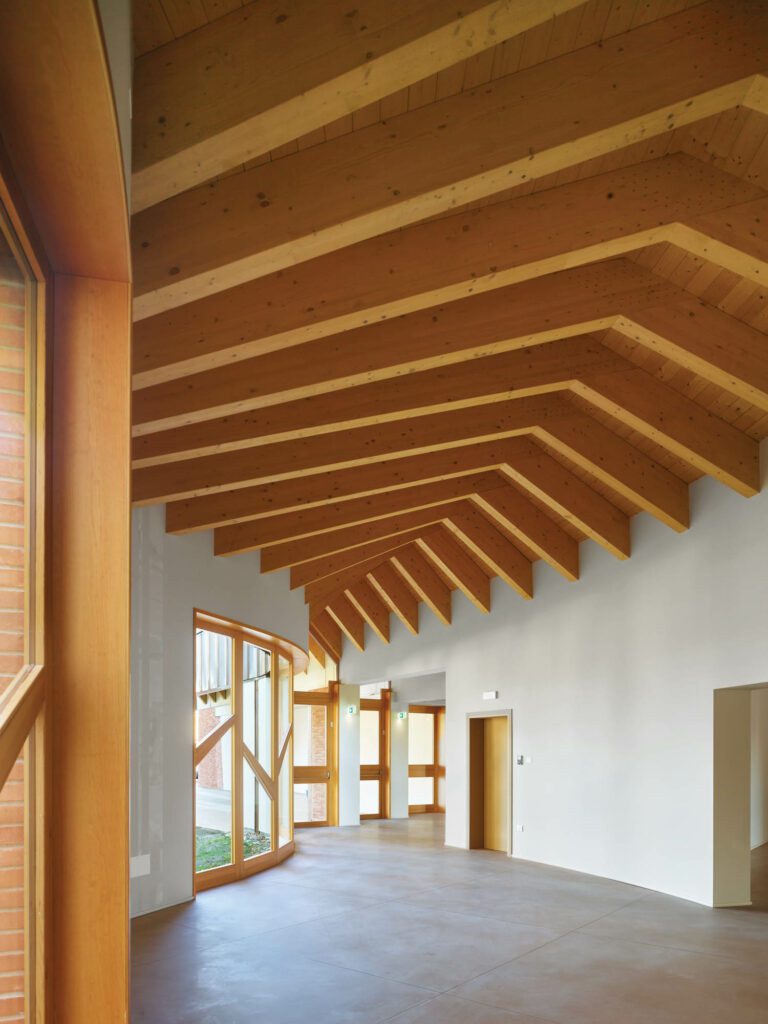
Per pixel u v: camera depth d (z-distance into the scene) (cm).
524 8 297
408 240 472
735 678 770
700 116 385
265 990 527
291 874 962
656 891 865
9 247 196
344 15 312
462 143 380
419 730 1889
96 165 187
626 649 942
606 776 961
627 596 945
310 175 389
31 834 209
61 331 238
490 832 1216
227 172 393
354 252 473
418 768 1850
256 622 948
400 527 1037
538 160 379
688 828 827
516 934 681
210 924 700
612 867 941
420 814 1803
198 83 320
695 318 591
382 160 385
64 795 224
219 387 537
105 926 221
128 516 236
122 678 230
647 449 817
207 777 876
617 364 697
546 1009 501
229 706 936
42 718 215
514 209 474
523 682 1128
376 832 1435
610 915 752
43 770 215
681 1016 491
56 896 220
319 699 1573
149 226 392
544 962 601
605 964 596
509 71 380
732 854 798
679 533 860
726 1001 518
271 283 473
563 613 1059
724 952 629
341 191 385
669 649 870
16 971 201
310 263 473
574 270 580
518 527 1005
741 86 373
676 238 480
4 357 202
